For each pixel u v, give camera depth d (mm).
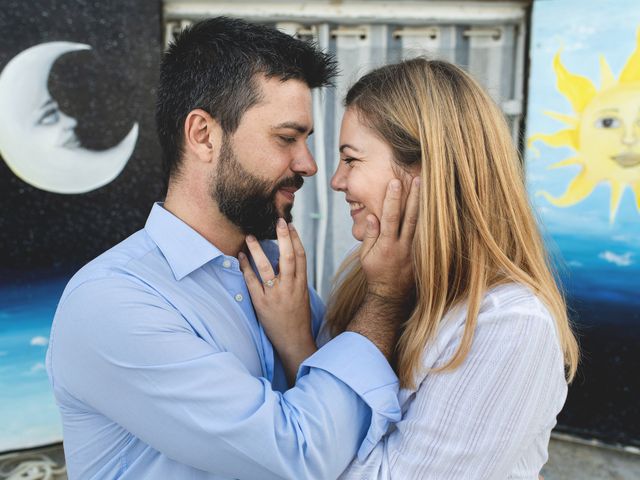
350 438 999
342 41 2629
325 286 2832
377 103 1120
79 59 2395
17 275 2461
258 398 964
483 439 944
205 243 1146
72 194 2479
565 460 2572
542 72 2475
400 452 988
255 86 1104
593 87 2406
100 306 986
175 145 1179
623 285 2490
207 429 948
